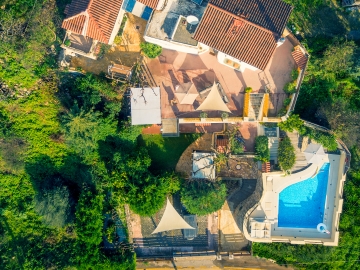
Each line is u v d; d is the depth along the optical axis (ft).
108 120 142.31
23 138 151.23
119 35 143.84
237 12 125.39
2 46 139.33
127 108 145.69
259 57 127.44
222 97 144.25
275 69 144.97
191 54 145.48
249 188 155.63
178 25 132.57
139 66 145.38
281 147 148.05
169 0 135.33
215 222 161.89
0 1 143.54
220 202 146.61
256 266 164.35
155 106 139.64
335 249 161.58
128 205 157.17
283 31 128.16
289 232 154.71
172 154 155.94
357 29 151.12
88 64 144.66
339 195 149.59
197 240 163.12
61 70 142.72
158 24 135.33
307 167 150.00
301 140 149.69
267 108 143.74
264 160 145.89
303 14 150.30
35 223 162.09
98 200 150.92
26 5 142.92
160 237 162.81
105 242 160.15
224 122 147.13
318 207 155.33
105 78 143.74
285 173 147.64
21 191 160.15
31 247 161.99
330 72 149.38
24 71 142.61
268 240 151.23
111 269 152.76
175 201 158.92
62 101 146.51
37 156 155.02
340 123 146.30
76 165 157.58
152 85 147.13
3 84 144.97
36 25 139.44
